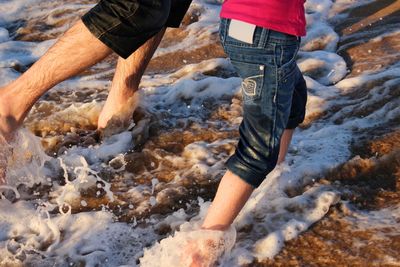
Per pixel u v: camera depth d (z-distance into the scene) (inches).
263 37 95.1
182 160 130.4
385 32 179.6
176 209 116.0
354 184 118.0
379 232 105.0
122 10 106.7
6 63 174.6
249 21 95.5
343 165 122.2
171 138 137.6
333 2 202.2
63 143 138.1
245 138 98.7
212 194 119.4
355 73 161.5
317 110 144.3
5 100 114.1
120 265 103.3
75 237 110.2
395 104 142.0
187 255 97.5
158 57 177.9
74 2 211.8
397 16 188.2
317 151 127.8
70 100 154.3
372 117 139.0
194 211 114.7
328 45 178.1
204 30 188.7
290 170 120.0
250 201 113.0
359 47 173.8
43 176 126.4
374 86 151.8
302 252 102.6
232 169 98.2
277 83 96.5
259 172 97.3
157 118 142.8
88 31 108.9
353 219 108.7
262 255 102.1
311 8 198.7
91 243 108.4
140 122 139.5
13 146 118.6
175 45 183.3
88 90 159.8
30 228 112.5
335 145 129.3
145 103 145.1
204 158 129.7
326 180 119.1
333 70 163.9
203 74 165.6
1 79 166.4
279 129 97.9
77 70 113.2
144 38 110.3
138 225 112.5
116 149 134.3
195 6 201.0
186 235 99.0
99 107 147.5
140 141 136.3
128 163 130.4
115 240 109.0
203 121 144.2
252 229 107.9
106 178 126.3
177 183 123.0
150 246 107.0
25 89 113.9
